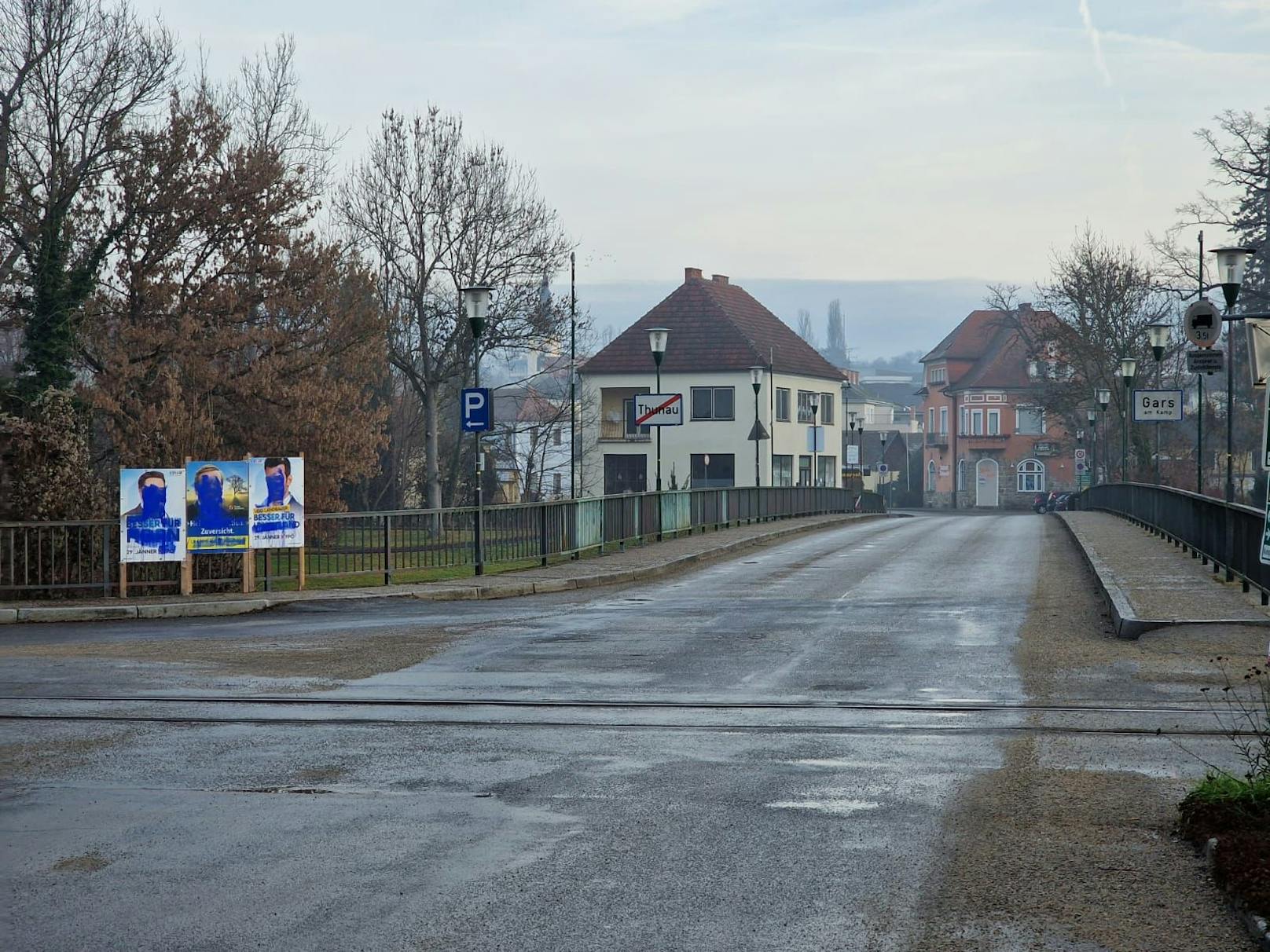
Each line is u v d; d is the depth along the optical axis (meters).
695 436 80.25
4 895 6.73
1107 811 8.09
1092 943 5.84
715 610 19.66
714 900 6.52
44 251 32.72
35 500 22.08
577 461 81.06
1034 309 79.31
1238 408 69.69
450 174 51.25
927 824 7.90
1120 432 72.81
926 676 13.47
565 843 7.59
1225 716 11.18
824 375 88.75
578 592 23.12
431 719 11.48
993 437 118.69
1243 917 6.02
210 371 33.25
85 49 35.03
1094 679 13.02
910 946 5.84
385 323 38.53
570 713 11.70
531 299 52.16
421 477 59.00
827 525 47.31
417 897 6.62
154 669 14.42
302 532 22.12
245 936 6.09
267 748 10.33
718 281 88.06
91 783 9.20
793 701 12.16
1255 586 18.30
